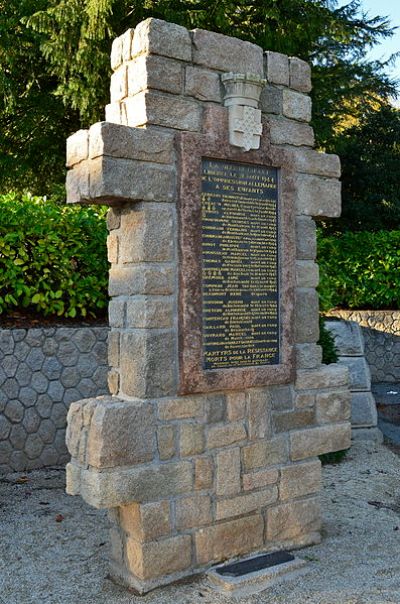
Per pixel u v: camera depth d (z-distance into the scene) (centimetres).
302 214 434
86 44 984
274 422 416
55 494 534
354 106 1587
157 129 370
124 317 381
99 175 351
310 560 405
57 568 397
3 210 643
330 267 1084
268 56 421
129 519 370
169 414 371
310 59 1337
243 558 397
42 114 1137
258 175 409
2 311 634
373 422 718
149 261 365
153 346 365
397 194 1529
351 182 1545
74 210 718
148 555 361
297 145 432
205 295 383
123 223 379
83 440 360
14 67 1111
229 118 392
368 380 726
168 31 374
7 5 1077
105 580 379
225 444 393
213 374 382
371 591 360
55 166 1225
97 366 642
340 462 634
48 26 991
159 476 366
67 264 655
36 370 607
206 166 386
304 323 435
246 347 402
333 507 505
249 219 404
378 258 1102
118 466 353
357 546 428
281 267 417
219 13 984
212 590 361
